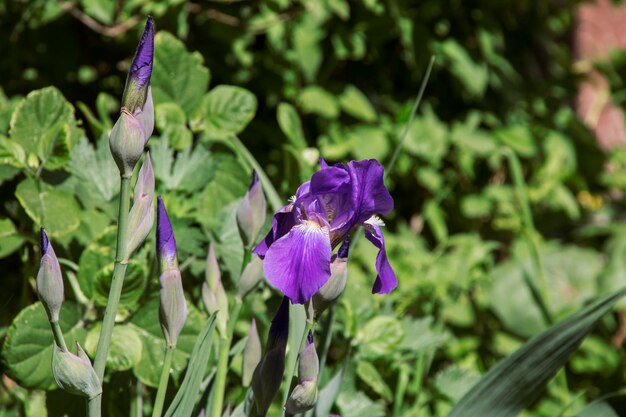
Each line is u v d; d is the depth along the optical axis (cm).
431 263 180
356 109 210
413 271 174
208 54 191
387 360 145
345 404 137
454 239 196
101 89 186
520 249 230
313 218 114
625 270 234
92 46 184
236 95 144
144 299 130
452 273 177
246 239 119
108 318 112
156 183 136
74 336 128
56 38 175
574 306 217
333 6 185
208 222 137
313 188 113
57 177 135
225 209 138
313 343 112
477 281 180
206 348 116
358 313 143
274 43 196
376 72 235
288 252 112
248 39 189
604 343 213
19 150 132
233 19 179
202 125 143
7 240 133
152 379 129
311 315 113
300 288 111
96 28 161
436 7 226
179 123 140
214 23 182
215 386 119
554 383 186
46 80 175
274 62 198
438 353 184
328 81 219
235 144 143
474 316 204
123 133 109
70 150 134
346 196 114
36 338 126
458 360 185
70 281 132
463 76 231
